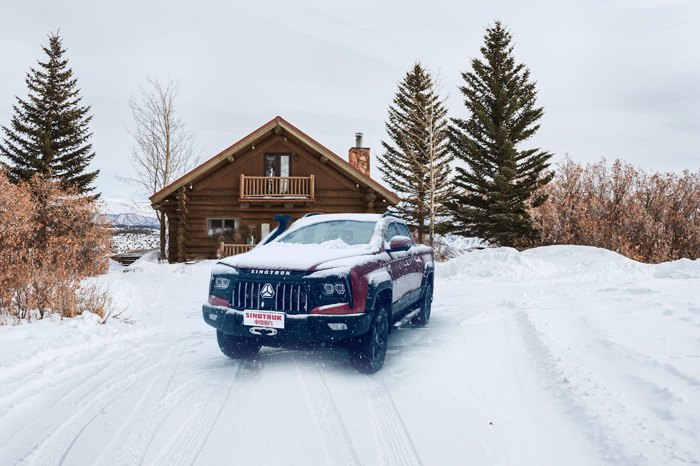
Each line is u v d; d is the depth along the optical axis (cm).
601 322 531
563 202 2214
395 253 575
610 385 361
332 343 459
